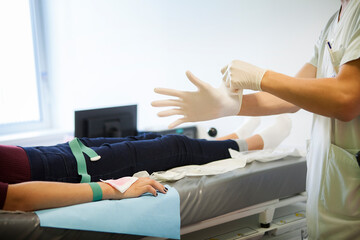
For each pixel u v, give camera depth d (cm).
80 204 127
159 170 181
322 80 112
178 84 347
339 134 130
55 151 152
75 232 118
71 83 384
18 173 138
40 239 112
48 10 383
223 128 321
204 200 153
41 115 399
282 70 270
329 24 144
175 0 336
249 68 128
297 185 194
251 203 173
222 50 309
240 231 193
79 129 229
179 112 145
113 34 377
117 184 139
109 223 124
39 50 391
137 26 367
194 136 336
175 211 139
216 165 185
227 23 302
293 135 269
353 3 126
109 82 386
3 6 361
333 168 128
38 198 119
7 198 116
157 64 360
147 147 175
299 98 114
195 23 326
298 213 219
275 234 202
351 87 108
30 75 387
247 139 223
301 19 254
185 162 189
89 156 157
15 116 377
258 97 161
